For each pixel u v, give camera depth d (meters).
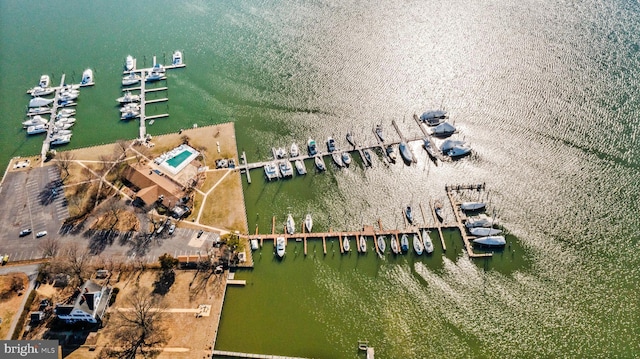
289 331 130.88
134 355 123.31
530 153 176.50
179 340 126.81
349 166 175.00
